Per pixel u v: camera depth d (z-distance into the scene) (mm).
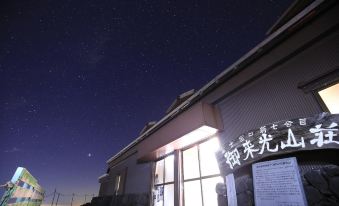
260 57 5285
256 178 4023
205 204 5930
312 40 4215
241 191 4320
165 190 7863
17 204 8336
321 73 3820
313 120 3455
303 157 3582
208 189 5980
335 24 3875
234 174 4727
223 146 5102
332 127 3191
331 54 3852
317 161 3387
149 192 8523
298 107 4051
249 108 5164
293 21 4441
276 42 4883
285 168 3643
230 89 5926
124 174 11836
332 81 3617
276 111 4453
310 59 4188
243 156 4402
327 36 4043
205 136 6297
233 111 5652
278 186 3613
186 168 7035
